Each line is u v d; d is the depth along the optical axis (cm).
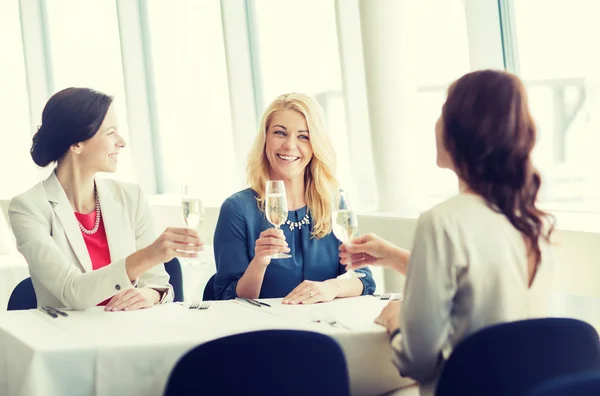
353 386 205
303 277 273
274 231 254
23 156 625
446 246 176
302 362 163
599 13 321
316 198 278
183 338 198
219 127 525
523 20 345
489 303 178
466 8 350
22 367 194
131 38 570
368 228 379
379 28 380
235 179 515
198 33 528
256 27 504
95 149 262
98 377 190
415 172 394
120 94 586
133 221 279
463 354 163
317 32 457
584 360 166
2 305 427
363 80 412
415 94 391
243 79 494
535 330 162
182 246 232
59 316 228
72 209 264
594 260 275
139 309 238
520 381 163
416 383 215
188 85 542
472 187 183
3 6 617
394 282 370
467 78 184
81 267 257
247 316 225
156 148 591
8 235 514
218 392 159
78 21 605
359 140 418
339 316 223
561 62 335
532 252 182
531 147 181
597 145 329
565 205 341
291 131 275
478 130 178
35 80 629
